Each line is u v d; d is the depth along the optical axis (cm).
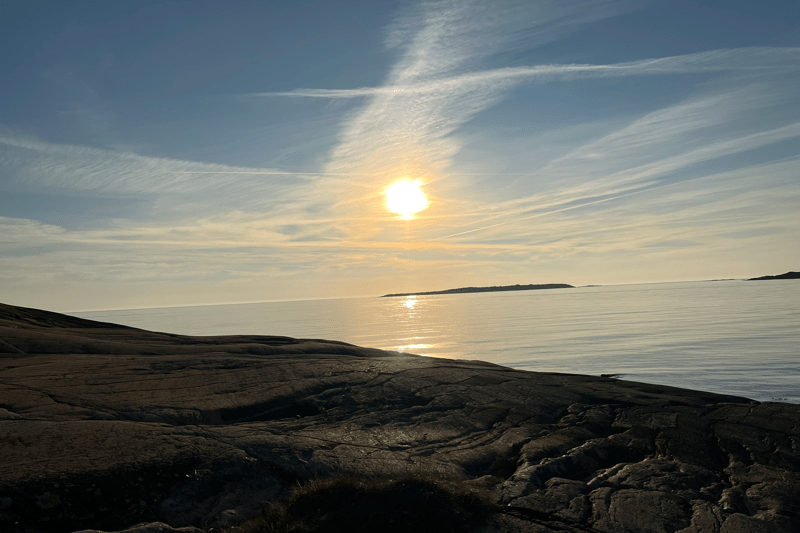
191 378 999
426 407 883
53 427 641
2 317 1705
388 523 462
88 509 473
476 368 1207
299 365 1145
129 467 534
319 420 808
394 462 634
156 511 500
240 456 599
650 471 639
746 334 9031
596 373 5162
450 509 487
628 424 823
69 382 912
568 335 10912
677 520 506
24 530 434
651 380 4506
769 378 4291
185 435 645
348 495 504
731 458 688
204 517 500
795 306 19188
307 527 459
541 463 652
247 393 918
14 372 978
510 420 831
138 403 809
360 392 957
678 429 798
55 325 1803
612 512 521
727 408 915
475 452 691
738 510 529
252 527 462
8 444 575
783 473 635
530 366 6038
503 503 539
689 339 8619
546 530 480
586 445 721
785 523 498
